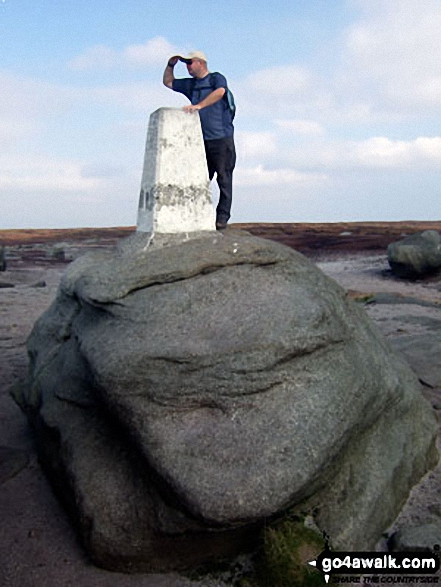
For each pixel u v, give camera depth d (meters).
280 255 4.38
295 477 3.18
